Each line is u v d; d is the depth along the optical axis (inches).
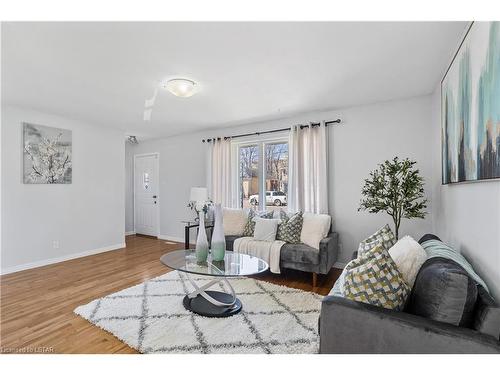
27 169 144.9
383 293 54.8
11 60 88.9
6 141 137.5
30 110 146.1
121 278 129.0
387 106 133.9
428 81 108.3
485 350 43.1
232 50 83.0
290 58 88.4
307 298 106.0
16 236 140.9
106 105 139.0
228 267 97.3
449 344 45.1
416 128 127.0
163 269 143.3
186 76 102.3
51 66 93.4
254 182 181.6
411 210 110.0
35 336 78.8
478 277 54.7
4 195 136.8
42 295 108.6
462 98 68.0
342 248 146.6
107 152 186.7
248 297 106.5
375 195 116.5
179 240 217.6
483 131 53.6
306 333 80.0
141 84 110.2
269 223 143.0
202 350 71.9
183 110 147.9
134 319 88.0
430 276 52.6
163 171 226.4
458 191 78.2
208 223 172.4
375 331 51.3
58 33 73.1
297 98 128.8
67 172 162.7
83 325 85.0
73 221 166.2
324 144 146.6
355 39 77.3
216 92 120.0
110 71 97.7
